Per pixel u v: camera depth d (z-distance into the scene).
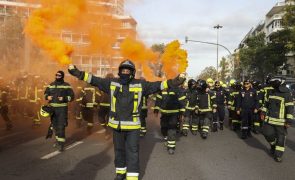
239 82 13.32
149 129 13.30
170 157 8.20
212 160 7.97
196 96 11.76
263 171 7.09
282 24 35.44
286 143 10.81
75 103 13.38
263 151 9.27
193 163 7.61
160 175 6.55
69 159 7.54
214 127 13.30
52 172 6.46
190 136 11.86
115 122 5.56
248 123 11.81
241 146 9.99
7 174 6.25
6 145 8.98
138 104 5.58
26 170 6.55
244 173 6.87
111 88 5.62
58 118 8.37
